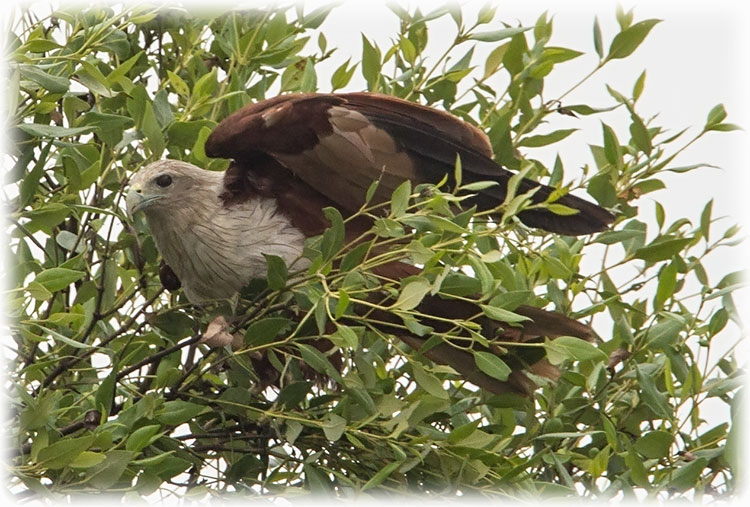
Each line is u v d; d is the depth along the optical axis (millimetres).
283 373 10141
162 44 12227
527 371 10570
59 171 11281
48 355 10484
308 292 9734
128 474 9695
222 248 11008
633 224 11828
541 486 10180
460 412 10812
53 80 10023
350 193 10836
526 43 12172
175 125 11219
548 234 11789
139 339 10820
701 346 11281
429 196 9984
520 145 12250
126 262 11898
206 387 10945
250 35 11906
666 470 10383
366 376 9945
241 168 11164
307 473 9906
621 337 11125
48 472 9422
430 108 10742
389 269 10406
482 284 9492
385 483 10328
